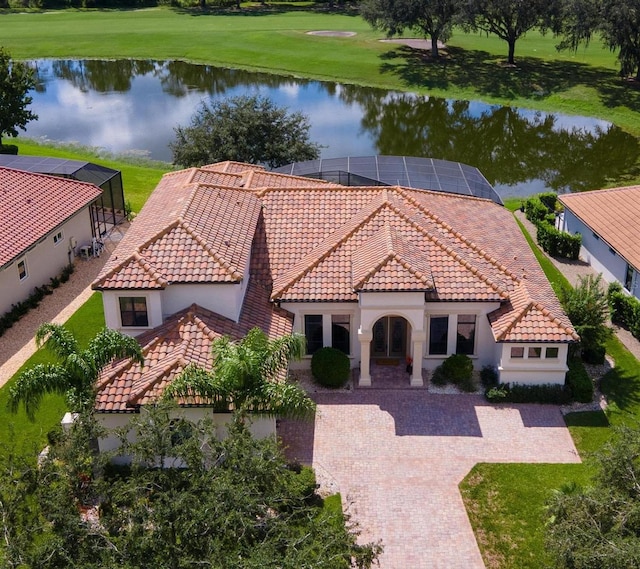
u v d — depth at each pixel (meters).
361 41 116.62
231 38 119.94
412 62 103.94
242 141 54.59
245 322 30.14
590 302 32.97
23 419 29.39
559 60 104.88
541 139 75.50
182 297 29.89
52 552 16.97
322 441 28.45
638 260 36.59
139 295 29.34
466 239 34.34
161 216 33.69
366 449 28.03
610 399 30.89
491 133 77.44
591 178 63.81
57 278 41.06
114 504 18.58
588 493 19.09
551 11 93.19
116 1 162.62
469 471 26.81
